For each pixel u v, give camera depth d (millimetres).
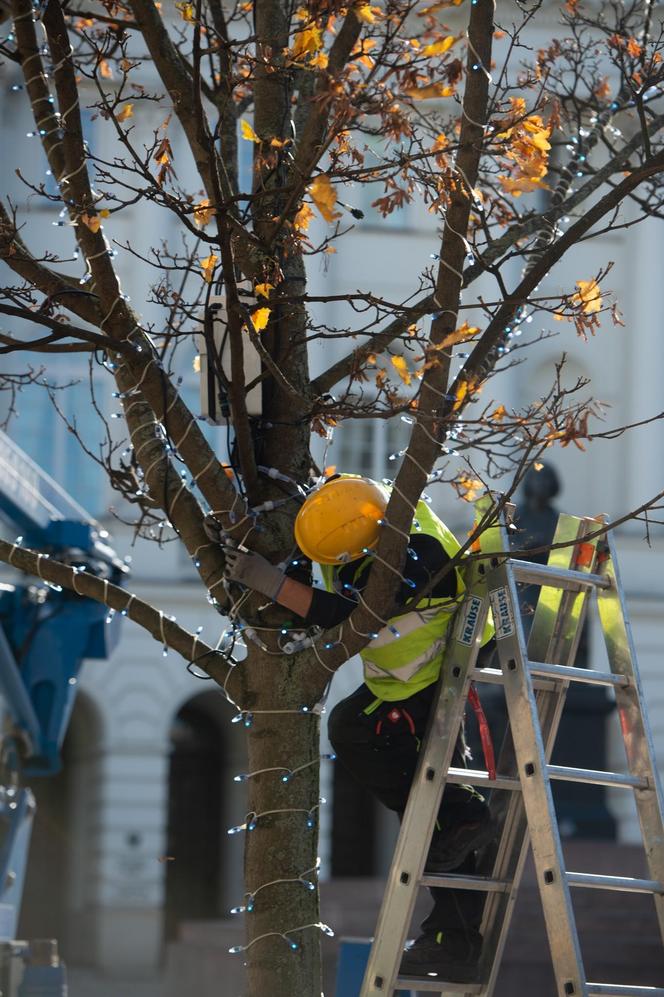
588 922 42406
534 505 52406
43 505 23703
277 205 14938
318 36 13172
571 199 16641
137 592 65312
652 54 17359
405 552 13008
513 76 38875
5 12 14344
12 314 13398
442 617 13688
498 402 68625
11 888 23141
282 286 14789
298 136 16047
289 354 14672
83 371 65625
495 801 14477
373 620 13117
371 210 67688
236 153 16438
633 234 71438
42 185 14648
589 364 70938
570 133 19469
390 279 67438
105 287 13953
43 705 23594
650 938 41875
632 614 68750
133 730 67375
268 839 13742
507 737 14297
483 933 14320
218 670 14180
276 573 13484
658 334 70750
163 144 14133
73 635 23781
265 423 14773
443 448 13539
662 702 68125
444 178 13266
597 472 71125
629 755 13742
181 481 14297
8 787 23406
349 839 73188
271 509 14305
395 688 13711
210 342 14125
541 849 12562
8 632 23703
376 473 65188
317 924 13781
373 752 13852
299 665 13789
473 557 13250
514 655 13125
